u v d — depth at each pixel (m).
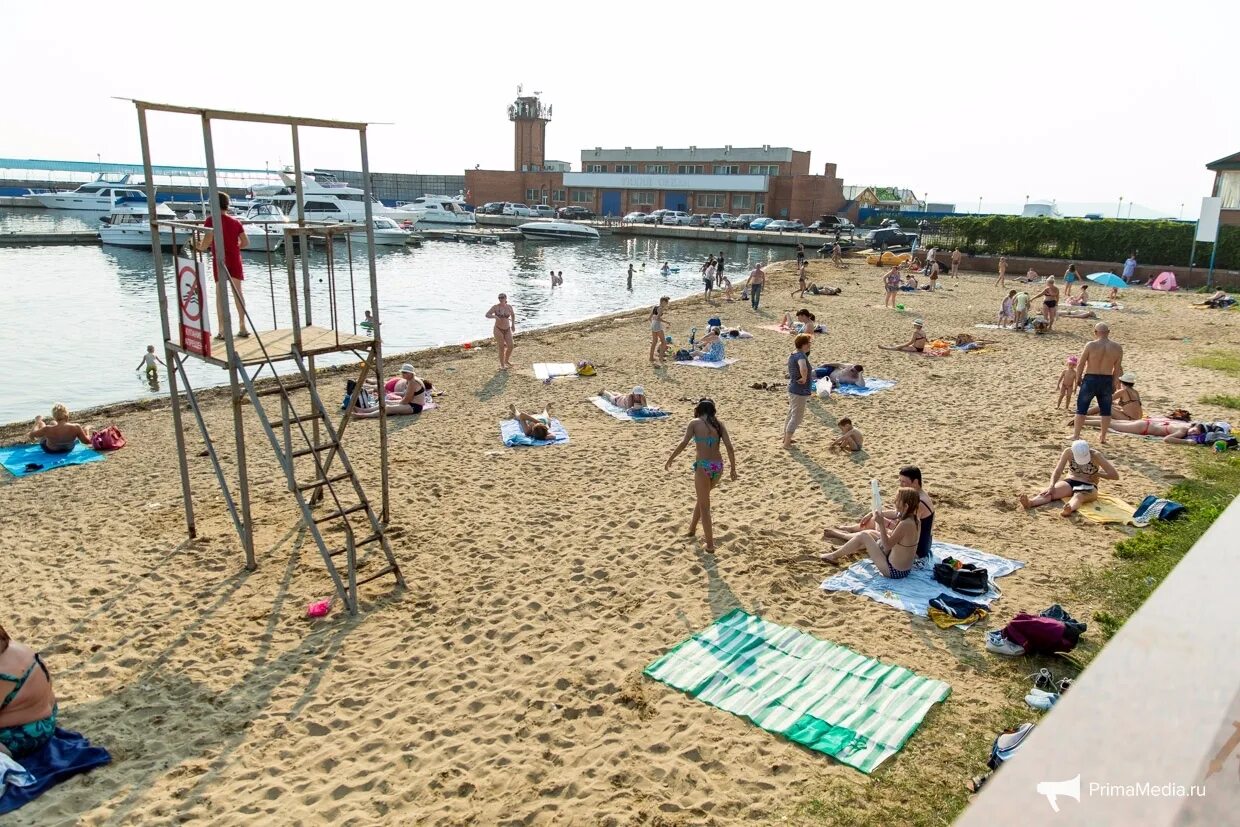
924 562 9.38
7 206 94.38
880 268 47.69
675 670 7.48
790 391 13.86
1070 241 43.47
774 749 6.40
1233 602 1.13
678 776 6.16
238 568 9.90
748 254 62.94
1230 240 38.25
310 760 6.58
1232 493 11.27
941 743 6.39
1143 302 32.25
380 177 119.25
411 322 31.14
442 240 70.06
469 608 8.86
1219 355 21.30
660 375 20.19
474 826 5.81
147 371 21.55
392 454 13.98
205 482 12.80
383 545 9.27
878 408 16.59
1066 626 7.50
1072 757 0.87
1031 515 10.82
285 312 32.47
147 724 7.08
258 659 8.02
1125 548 9.62
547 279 45.28
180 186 82.69
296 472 13.16
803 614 8.45
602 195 98.62
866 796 5.83
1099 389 13.45
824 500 11.55
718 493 11.93
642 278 46.47
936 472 12.57
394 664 7.90
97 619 8.77
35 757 6.51
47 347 24.75
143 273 41.31
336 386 19.08
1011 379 18.95
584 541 10.39
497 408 17.08
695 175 91.00
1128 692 0.96
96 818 5.98
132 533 10.90
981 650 7.71
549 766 6.38
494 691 7.38
